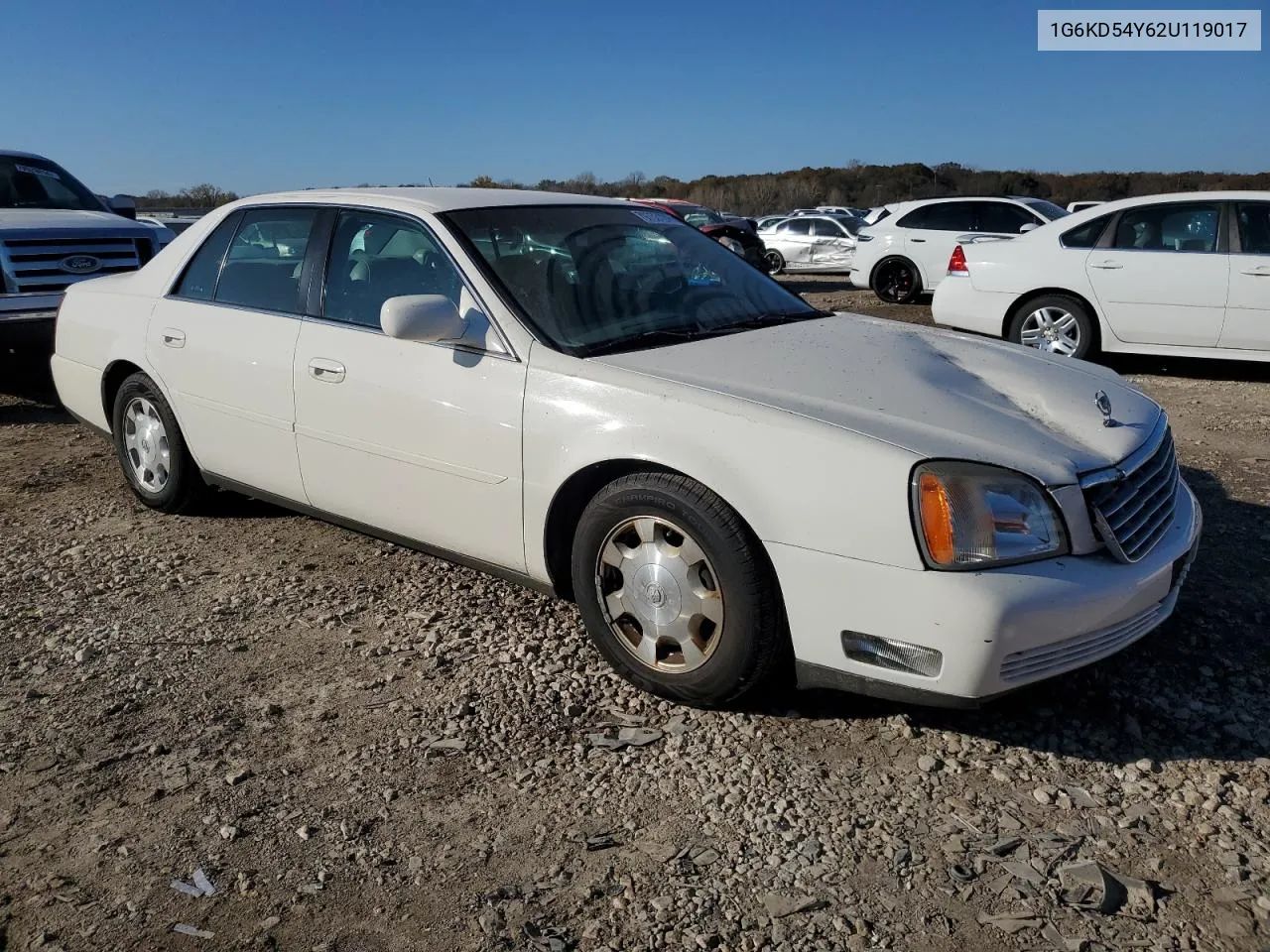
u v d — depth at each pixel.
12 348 7.39
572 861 2.51
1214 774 2.82
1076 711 3.16
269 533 4.80
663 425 3.08
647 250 4.16
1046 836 2.58
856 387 3.18
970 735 3.04
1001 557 2.71
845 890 2.40
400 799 2.76
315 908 2.36
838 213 37.06
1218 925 2.28
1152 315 8.30
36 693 3.33
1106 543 2.87
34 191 8.89
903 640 2.76
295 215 4.31
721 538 2.95
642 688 3.28
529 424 3.36
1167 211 8.34
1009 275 8.88
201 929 2.29
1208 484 5.42
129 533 4.82
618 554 3.23
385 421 3.77
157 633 3.76
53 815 2.70
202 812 2.71
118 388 5.11
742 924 2.29
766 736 3.04
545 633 3.72
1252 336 7.98
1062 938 2.25
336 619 3.86
